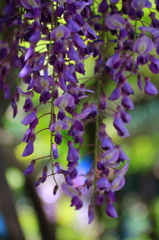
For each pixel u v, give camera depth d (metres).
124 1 0.74
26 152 0.70
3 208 1.21
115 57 0.72
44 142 1.51
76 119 0.71
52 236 1.40
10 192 1.21
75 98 0.71
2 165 1.18
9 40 0.83
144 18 0.97
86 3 0.68
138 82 0.74
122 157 0.75
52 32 0.68
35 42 0.69
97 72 0.77
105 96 0.78
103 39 0.76
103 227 1.87
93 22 0.76
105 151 0.74
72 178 0.73
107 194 0.74
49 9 0.69
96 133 0.76
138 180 1.99
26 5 0.69
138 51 0.71
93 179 0.75
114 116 0.78
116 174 0.75
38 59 0.70
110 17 0.73
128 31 0.75
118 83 0.74
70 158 0.71
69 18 0.69
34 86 0.71
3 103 1.04
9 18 0.76
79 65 0.71
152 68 0.72
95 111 0.75
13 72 0.91
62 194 2.14
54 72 0.70
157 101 1.66
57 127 0.69
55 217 2.07
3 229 1.26
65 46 0.69
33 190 1.36
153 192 1.98
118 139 1.64
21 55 0.76
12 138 1.42
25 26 0.75
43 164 1.59
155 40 0.73
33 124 0.70
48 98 0.69
